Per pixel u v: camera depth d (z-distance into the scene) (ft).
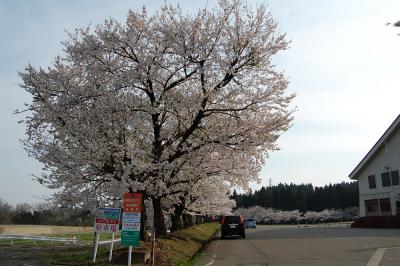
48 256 46.06
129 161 47.60
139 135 52.75
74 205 48.08
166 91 50.03
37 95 48.96
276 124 51.03
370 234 86.53
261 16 49.83
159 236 54.80
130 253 33.96
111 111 46.80
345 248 55.52
